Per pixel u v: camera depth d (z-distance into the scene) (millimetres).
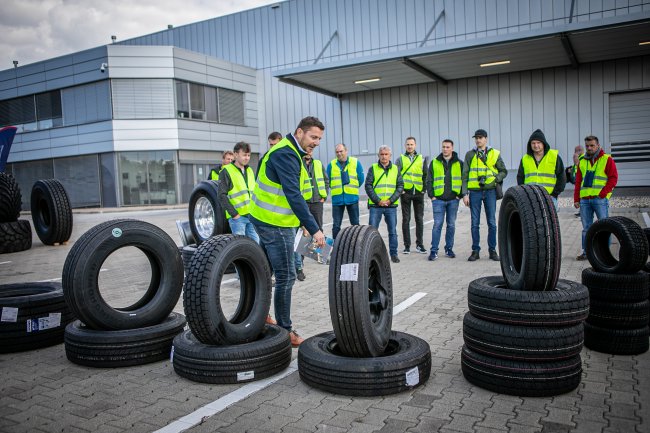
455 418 3438
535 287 3979
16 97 30344
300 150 4809
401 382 3824
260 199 4898
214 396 3934
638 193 20484
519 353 3762
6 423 3551
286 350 4477
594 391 3826
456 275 8242
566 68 21344
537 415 3449
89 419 3584
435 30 23875
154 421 3525
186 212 23484
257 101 30609
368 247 4027
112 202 27797
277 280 4965
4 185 12172
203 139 28500
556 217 3996
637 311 4578
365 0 25641
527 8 21812
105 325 4707
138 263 10539
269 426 3398
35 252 12086
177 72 27203
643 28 16109
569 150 21531
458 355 4680
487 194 9367
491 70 21656
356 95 25859
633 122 20469
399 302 6613
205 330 4242
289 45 28578
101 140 27469
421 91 24250
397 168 9602
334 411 3602
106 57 26750
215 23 31000
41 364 4773
